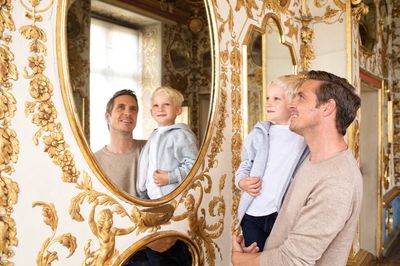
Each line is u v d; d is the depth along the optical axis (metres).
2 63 1.23
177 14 1.90
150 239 1.76
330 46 3.22
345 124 1.41
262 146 2.03
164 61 1.82
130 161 1.65
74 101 1.42
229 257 2.38
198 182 2.09
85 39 1.46
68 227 1.44
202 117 2.09
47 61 1.37
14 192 1.26
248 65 2.52
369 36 4.56
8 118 1.25
